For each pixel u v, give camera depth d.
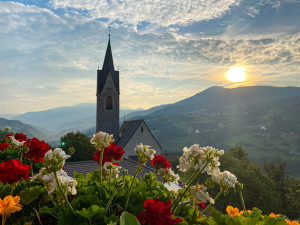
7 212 2.48
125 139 55.09
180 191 3.44
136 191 3.79
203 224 3.10
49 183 2.80
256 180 39.94
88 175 4.19
